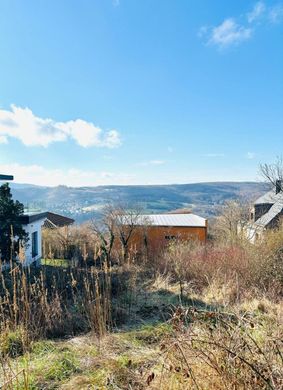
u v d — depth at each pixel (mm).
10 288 5750
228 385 2016
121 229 15961
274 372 2020
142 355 3439
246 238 13141
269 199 23422
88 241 15133
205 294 7051
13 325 4176
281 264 7590
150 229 17078
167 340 2430
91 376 2957
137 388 2590
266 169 19906
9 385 2623
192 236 16672
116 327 4855
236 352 2100
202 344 2256
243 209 24672
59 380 2949
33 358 3480
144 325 4863
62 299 6074
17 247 9328
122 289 7250
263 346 2416
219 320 2473
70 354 3559
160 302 6520
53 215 25547
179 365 2252
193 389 2090
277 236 9203
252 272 7656
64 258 14086
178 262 9453
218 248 10562
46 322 4648
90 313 4922
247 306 5547
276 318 3250
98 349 3701
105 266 6160
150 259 13281
